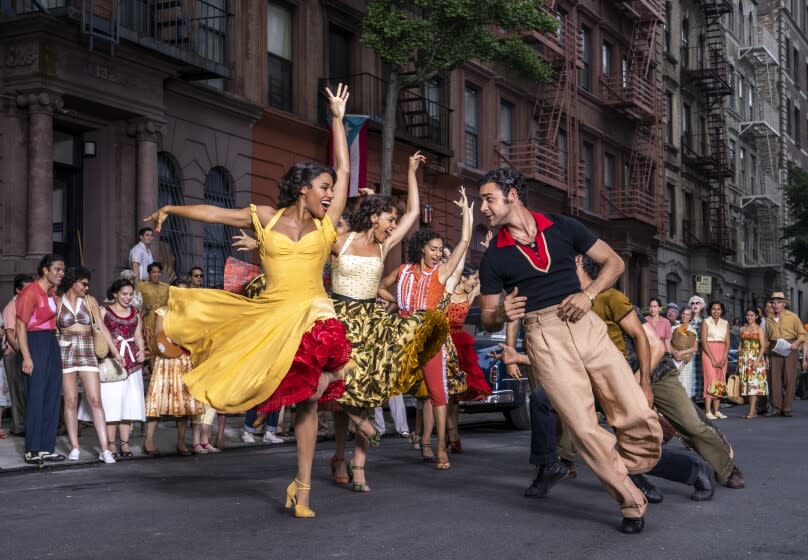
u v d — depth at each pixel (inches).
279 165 755.4
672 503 245.9
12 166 545.3
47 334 345.4
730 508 239.3
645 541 198.2
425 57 762.2
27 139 549.3
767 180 2000.5
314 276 222.2
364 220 261.6
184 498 258.8
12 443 410.6
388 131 745.6
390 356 246.7
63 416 445.4
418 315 248.1
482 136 1042.1
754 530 211.8
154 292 485.4
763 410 660.7
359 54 850.1
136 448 399.2
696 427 264.1
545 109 1166.3
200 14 681.6
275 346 213.2
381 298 354.3
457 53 743.7
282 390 214.1
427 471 321.7
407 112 896.9
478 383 378.9
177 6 641.0
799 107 2301.9
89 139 603.8
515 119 1119.6
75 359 356.2
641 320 254.1
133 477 309.3
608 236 1316.4
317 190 219.5
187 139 665.6
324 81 802.2
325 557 182.5
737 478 272.1
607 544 195.0
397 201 265.0
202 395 214.2
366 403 247.9
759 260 2005.4
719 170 1642.5
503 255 208.1
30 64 537.3
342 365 222.5
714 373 611.2
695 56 1660.9
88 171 607.8
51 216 551.2
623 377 203.8
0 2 538.3
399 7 770.2
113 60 577.6
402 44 730.2
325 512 233.5
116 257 607.8
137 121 607.2
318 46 802.2
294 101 780.0
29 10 545.0
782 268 2052.2
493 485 283.9
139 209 610.9
